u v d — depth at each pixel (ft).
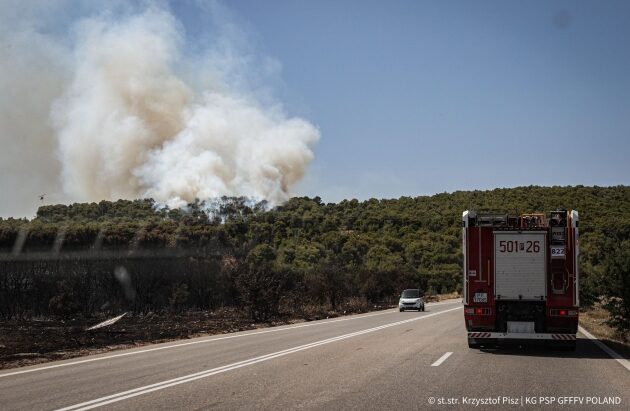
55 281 101.35
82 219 175.63
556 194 432.25
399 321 98.99
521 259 50.90
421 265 298.76
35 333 72.79
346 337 67.26
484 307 51.13
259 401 29.43
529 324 50.57
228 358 47.88
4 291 97.19
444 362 44.47
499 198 449.89
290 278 142.61
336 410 27.30
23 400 30.27
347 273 184.03
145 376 38.29
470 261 51.83
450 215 398.83
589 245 192.85
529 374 38.60
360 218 385.91
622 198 398.83
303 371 39.86
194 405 28.50
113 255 112.98
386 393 31.55
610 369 41.32
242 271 118.73
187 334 74.95
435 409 27.66
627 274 77.20
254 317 103.35
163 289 115.34
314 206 395.75
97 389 33.37
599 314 124.26
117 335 71.87
